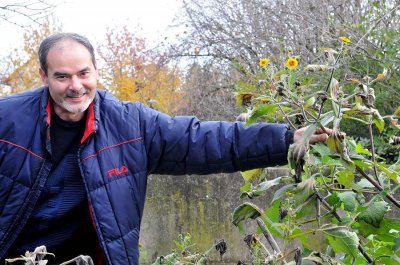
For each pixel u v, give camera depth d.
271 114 2.76
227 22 12.76
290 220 2.59
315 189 2.57
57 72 2.76
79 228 2.91
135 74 16.91
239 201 5.07
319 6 9.35
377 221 2.55
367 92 2.62
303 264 2.61
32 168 2.80
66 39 2.82
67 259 2.94
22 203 2.79
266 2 11.20
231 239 5.06
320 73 6.73
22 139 2.81
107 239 2.78
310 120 2.61
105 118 2.90
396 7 7.22
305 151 2.49
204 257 3.50
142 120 2.94
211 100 13.04
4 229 2.79
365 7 8.73
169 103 15.67
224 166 2.97
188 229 5.16
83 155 2.82
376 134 7.05
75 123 2.87
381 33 7.42
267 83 2.69
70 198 2.85
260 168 3.03
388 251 2.69
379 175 2.71
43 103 2.84
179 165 2.98
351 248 2.50
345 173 2.58
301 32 9.18
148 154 2.95
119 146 2.88
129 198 2.85
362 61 7.27
